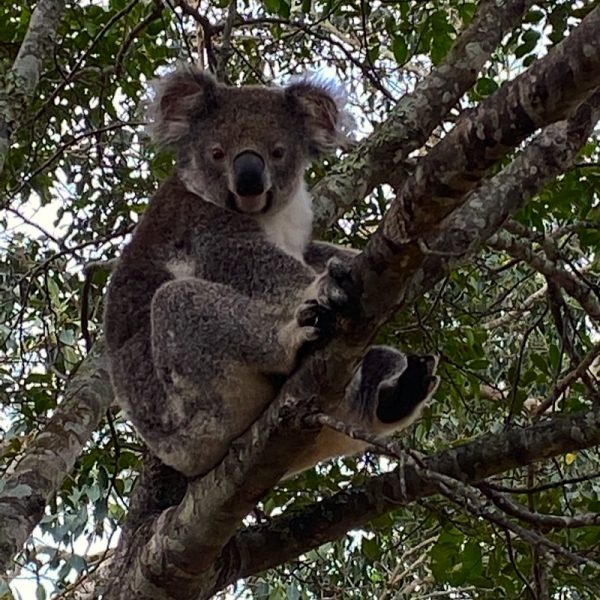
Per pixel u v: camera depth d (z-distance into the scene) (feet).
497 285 33.91
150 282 23.49
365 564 34.09
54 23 28.66
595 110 20.49
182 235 23.66
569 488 30.99
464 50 27.63
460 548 26.66
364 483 22.71
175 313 21.39
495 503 19.80
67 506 32.58
